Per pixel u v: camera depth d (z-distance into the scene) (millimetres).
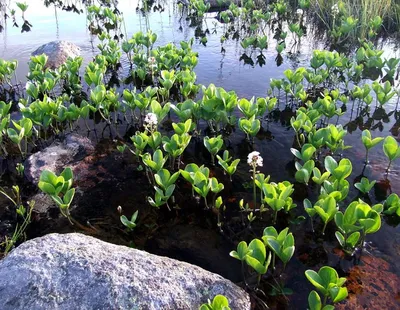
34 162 1180
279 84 1509
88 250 717
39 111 1299
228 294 692
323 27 2529
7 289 647
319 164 1184
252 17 2596
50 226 997
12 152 1306
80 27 2664
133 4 3207
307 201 903
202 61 2027
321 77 1594
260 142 1316
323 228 917
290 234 727
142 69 1781
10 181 1168
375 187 1061
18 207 1056
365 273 807
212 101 1262
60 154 1223
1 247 935
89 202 1069
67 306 625
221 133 1374
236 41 2338
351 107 1528
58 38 2445
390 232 906
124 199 1078
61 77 1747
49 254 700
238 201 1051
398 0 2439
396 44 2215
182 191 1098
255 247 718
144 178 1154
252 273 829
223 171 1176
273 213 993
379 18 2121
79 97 1709
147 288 653
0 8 3055
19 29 2633
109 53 1946
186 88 1472
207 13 2932
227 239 935
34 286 647
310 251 876
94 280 654
